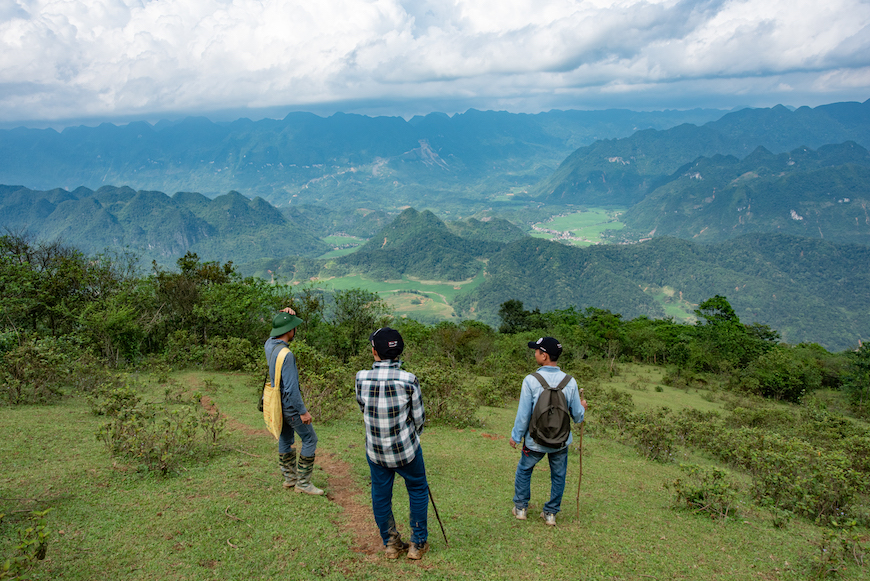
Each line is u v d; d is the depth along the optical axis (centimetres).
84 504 421
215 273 2328
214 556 353
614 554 424
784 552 469
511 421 1239
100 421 720
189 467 543
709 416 1625
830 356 3950
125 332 1567
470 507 518
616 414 1296
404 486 574
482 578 358
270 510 441
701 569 412
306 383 963
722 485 595
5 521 372
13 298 1574
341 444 734
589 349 4266
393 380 360
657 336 4334
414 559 377
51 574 307
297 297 2398
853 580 416
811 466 700
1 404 812
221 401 1042
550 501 479
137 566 330
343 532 414
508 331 6444
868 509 693
